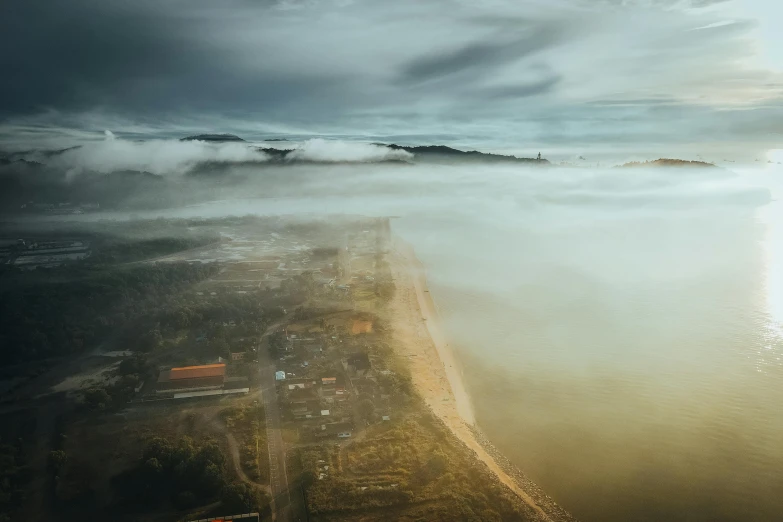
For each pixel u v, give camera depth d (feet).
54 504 415.64
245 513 400.47
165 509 410.31
